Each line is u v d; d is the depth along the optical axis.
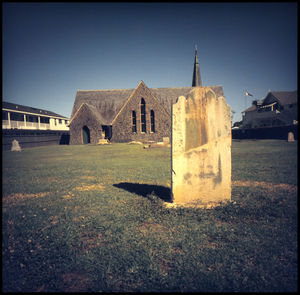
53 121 44.94
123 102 41.59
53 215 4.51
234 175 7.97
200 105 4.80
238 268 2.69
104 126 39.53
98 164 11.92
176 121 4.77
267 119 40.16
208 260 2.84
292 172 8.21
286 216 4.16
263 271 2.61
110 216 4.27
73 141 37.16
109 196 5.68
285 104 36.41
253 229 3.67
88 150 22.73
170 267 2.75
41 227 3.92
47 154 18.91
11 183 7.57
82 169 10.33
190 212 4.40
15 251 3.13
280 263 2.78
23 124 34.34
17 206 5.06
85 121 36.75
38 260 2.93
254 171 8.60
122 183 7.27
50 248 3.19
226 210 4.46
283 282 2.42
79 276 2.62
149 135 36.38
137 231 3.65
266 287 2.36
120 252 3.04
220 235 3.46
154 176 8.37
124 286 2.42
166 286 2.39
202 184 4.85
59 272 2.69
